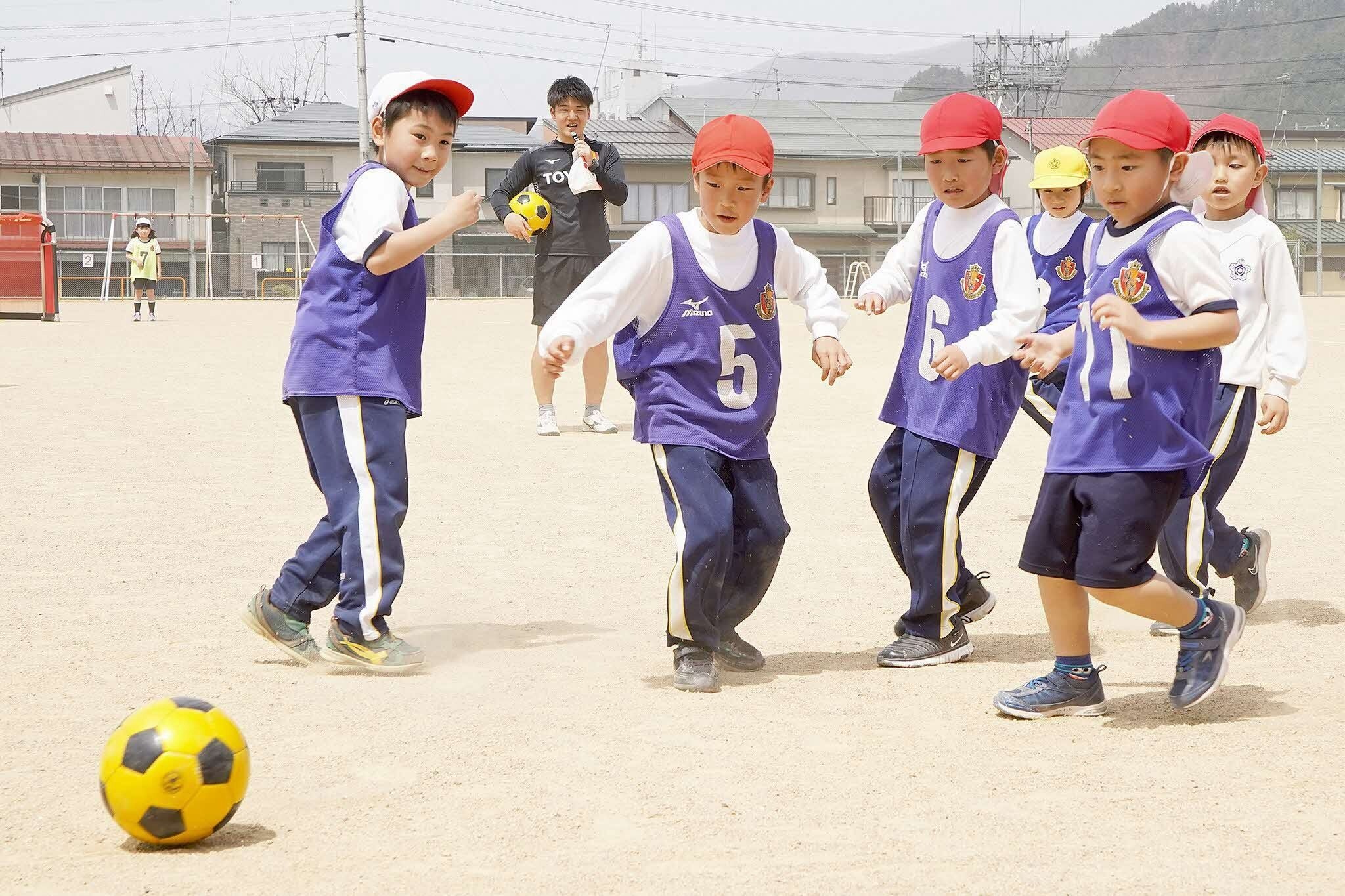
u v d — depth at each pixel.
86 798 3.47
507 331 25.48
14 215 28.86
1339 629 5.31
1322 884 2.85
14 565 6.31
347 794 3.47
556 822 3.26
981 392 4.87
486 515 7.73
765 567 4.77
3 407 12.62
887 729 4.05
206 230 56.47
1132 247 4.07
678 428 4.68
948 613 4.89
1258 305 5.46
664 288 4.73
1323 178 66.56
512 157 57.19
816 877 2.91
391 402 4.85
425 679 4.64
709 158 4.61
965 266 4.92
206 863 3.03
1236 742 3.88
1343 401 13.60
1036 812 3.30
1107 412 4.05
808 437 11.23
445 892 2.86
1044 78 84.75
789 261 5.01
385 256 4.75
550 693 4.46
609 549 6.90
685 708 4.29
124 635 5.15
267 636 4.84
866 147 61.19
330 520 4.84
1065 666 4.21
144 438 10.66
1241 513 7.79
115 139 59.00
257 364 17.70
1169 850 3.05
